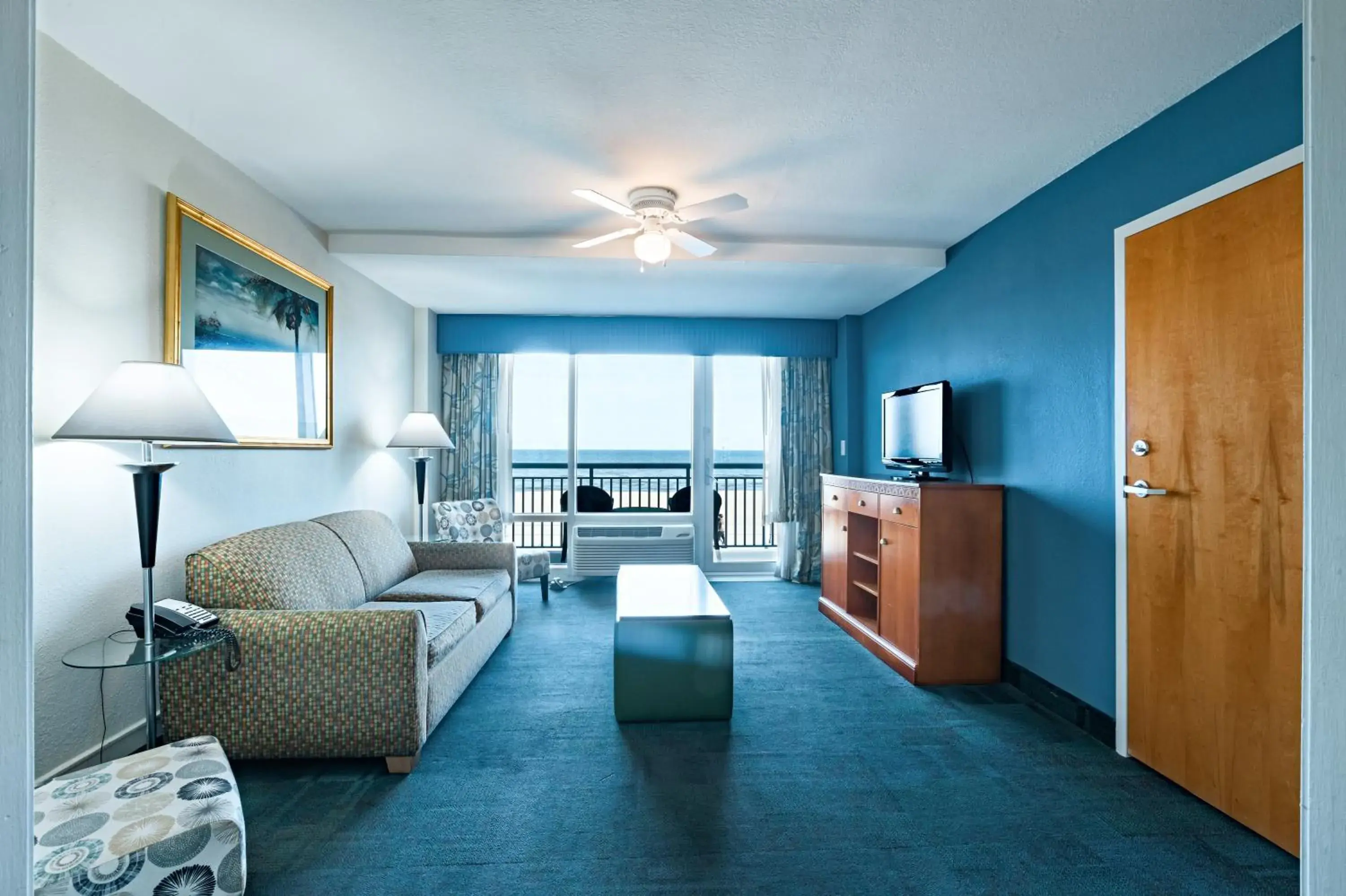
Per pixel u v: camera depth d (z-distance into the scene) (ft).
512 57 6.75
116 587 7.20
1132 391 8.05
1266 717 6.33
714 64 6.91
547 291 15.14
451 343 17.44
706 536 19.01
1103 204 8.70
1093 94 7.39
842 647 12.52
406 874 5.77
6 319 2.46
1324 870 2.68
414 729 7.48
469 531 15.80
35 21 2.52
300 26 6.22
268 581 8.16
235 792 5.49
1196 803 7.03
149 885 4.70
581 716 9.21
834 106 7.72
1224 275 6.80
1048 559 9.71
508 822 6.57
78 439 6.04
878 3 5.94
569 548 18.57
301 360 10.96
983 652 10.73
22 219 2.48
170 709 7.38
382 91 7.39
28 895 2.49
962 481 12.41
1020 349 10.56
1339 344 2.64
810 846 6.23
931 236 12.33
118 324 7.22
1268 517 6.32
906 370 14.99
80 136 6.73
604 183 9.93
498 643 11.90
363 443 13.55
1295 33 6.19
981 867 5.93
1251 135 6.62
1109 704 8.46
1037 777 7.57
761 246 12.73
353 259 12.48
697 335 17.89
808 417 18.63
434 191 10.23
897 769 7.74
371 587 10.73
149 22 6.14
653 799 7.03
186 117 7.91
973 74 7.04
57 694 6.52
